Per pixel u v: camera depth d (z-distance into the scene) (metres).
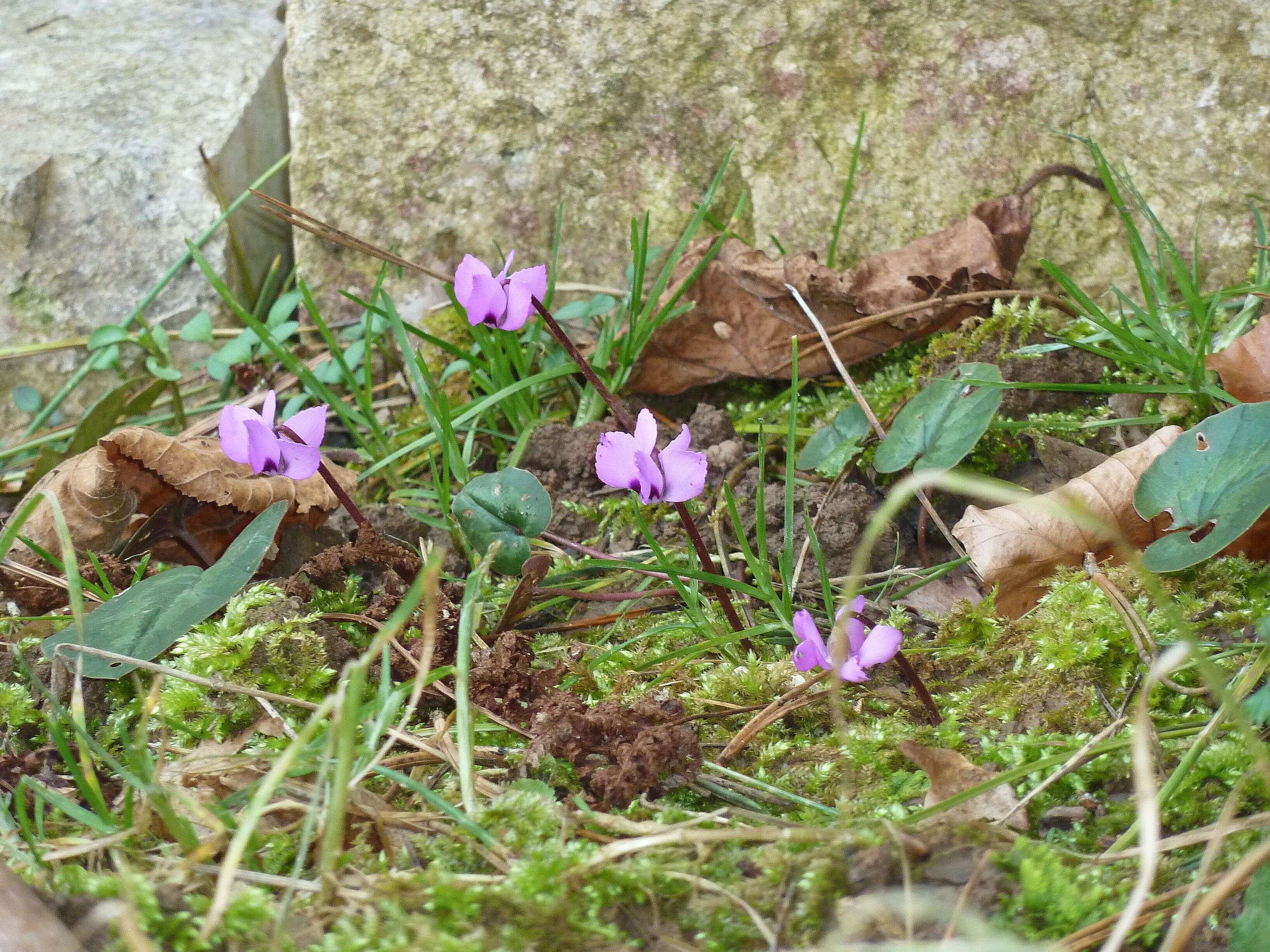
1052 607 0.71
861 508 0.76
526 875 0.63
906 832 0.64
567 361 0.83
